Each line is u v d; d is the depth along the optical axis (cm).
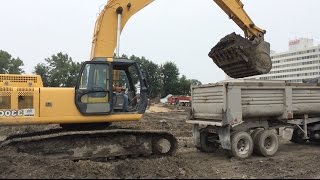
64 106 941
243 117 1073
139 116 1005
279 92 1131
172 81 8512
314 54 8175
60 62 5944
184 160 940
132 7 1169
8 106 905
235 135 1048
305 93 1188
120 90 1033
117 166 830
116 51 1125
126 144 991
